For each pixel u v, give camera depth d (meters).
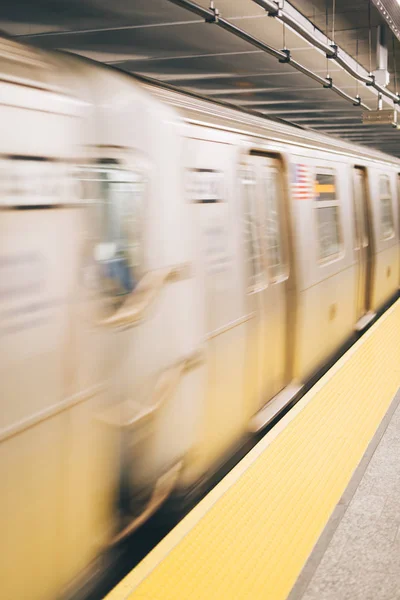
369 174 9.45
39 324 2.71
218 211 4.54
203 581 2.69
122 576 3.76
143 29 8.73
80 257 2.99
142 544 4.15
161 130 3.79
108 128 3.26
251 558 2.97
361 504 3.78
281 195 5.90
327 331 7.19
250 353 5.12
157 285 3.67
